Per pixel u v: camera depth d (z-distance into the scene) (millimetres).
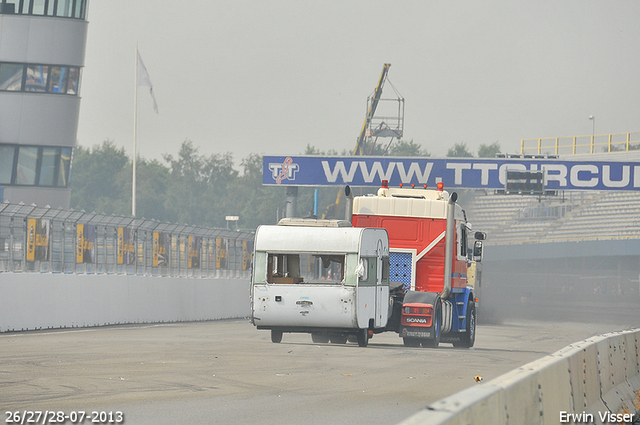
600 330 107625
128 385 37406
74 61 152750
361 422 29109
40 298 76438
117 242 91500
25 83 149125
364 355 55875
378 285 65750
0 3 149125
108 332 74500
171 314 101312
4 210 74062
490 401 17750
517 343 78750
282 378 41156
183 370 43562
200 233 112250
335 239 63062
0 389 35625
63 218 81750
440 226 71250
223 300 117250
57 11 150750
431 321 66562
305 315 63219
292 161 149125
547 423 23266
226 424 28250
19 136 148625
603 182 146125
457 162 147750
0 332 70562
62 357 48875
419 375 44125
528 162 147125
